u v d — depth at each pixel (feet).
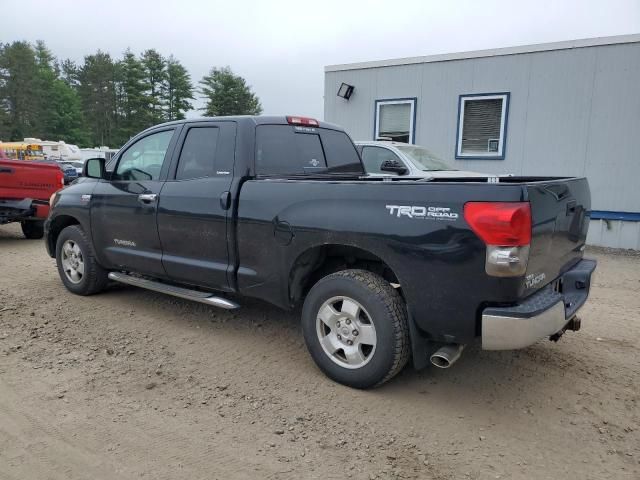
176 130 15.76
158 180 15.79
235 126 14.28
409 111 39.75
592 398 11.91
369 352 11.98
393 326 11.15
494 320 9.87
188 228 14.69
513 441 10.18
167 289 15.80
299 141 15.53
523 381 12.69
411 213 10.70
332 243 11.78
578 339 15.61
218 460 9.41
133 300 18.70
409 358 12.20
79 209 18.25
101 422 10.56
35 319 16.57
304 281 13.09
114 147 329.11
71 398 11.50
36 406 11.13
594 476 9.16
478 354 14.24
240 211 13.41
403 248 10.79
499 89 35.91
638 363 13.88
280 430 10.37
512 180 13.84
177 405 11.32
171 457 9.46
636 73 31.58
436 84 38.24
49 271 23.30
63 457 9.41
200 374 12.84
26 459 9.34
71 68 390.21
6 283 21.01
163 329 15.85
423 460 9.51
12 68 285.02
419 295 10.77
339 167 16.80
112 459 9.37
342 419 10.84
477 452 9.80
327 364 12.35
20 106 287.69
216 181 14.14
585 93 33.22
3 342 14.61
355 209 11.46
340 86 42.42
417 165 27.02
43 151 122.21
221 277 14.11
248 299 18.83
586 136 33.58
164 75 315.37
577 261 13.48
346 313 11.87
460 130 37.76
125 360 13.57
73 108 312.50
